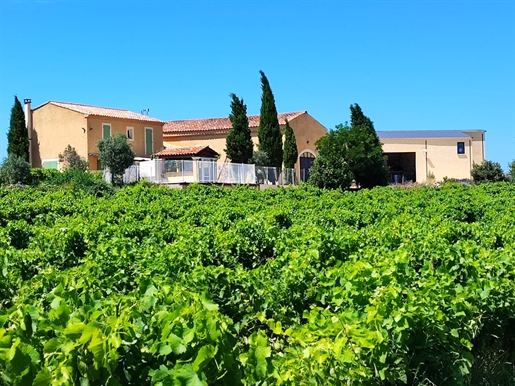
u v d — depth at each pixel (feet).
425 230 31.65
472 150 184.55
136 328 10.78
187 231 33.58
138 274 22.00
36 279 19.60
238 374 10.93
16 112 139.03
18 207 55.42
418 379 14.25
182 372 10.07
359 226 47.42
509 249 23.18
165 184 108.17
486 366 16.99
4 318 11.61
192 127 163.53
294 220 46.47
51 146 139.85
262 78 149.07
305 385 12.14
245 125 142.51
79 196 77.97
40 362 10.18
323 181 108.88
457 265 20.10
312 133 170.40
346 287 16.33
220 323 11.23
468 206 60.39
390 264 18.29
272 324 15.17
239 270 19.72
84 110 139.03
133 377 10.57
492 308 17.44
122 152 115.75
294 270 20.11
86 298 13.39
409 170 186.19
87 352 9.92
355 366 12.78
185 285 18.30
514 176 153.79
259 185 127.34
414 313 14.35
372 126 127.13
